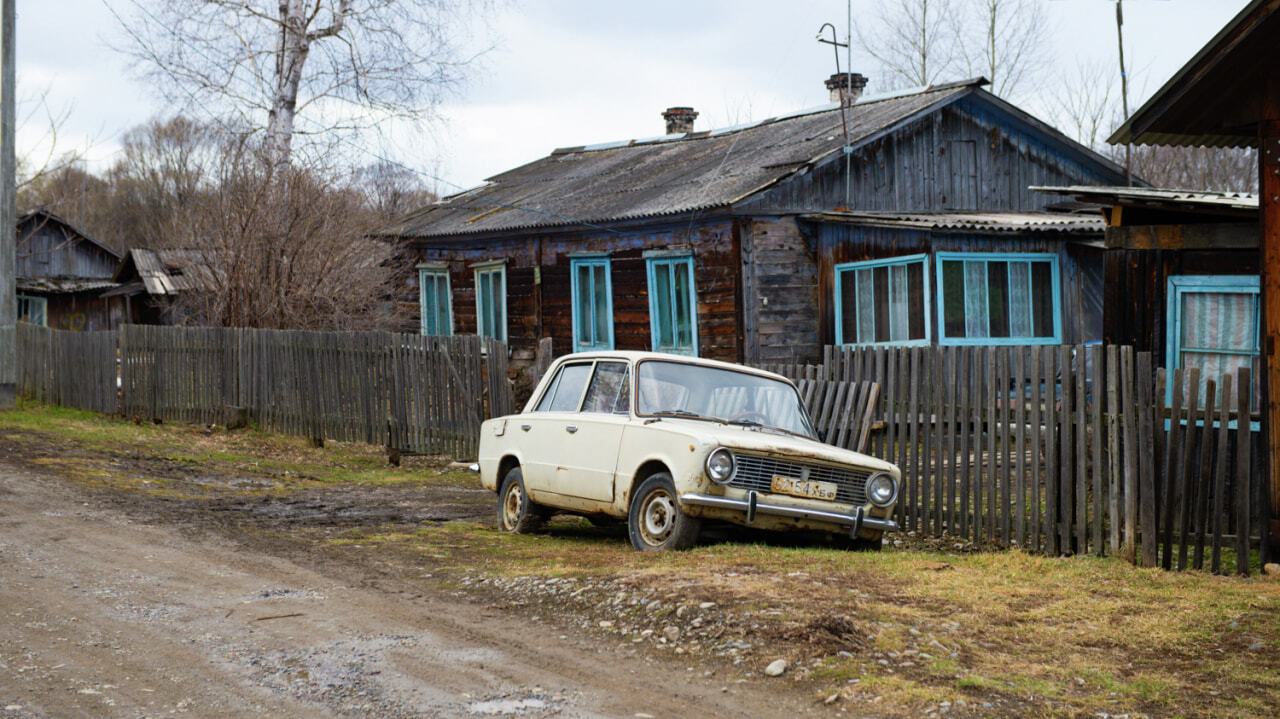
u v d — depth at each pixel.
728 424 8.96
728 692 5.16
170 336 18.88
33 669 5.38
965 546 9.23
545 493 9.62
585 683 5.30
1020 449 8.90
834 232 17.33
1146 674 5.38
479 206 25.12
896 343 16.17
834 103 22.62
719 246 17.62
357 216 25.02
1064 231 14.95
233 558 8.28
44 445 14.90
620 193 20.92
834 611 6.21
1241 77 8.16
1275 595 6.82
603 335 20.33
